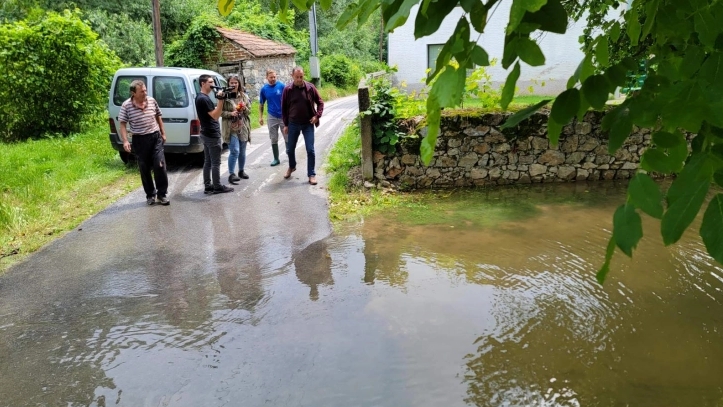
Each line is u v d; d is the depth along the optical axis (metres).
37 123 13.62
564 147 8.26
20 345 3.93
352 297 4.55
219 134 8.12
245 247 5.88
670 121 1.02
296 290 4.73
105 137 13.18
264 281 4.95
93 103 14.16
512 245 5.72
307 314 4.27
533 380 3.32
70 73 13.46
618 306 4.28
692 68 1.11
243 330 4.05
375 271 5.12
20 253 5.83
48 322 4.27
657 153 1.03
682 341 3.74
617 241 0.98
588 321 4.04
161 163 7.57
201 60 24.11
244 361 3.63
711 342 3.72
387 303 4.41
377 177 8.35
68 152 10.99
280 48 26.66
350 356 3.63
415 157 8.26
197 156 11.00
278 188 8.45
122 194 8.30
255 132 15.16
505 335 3.86
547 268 5.08
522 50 0.97
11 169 9.36
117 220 6.99
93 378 3.50
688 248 5.43
